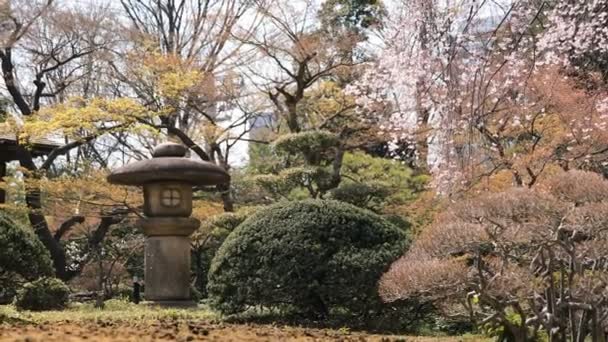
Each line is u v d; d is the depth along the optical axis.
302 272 7.62
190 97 15.52
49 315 7.61
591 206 5.22
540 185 7.94
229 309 7.87
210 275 8.12
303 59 15.89
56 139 17.30
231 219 13.02
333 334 6.47
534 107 10.23
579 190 5.40
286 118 16.39
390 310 7.64
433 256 5.77
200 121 17.39
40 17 17.16
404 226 12.08
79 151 20.03
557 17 9.41
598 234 5.39
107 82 20.83
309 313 7.84
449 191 9.63
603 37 9.74
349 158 14.82
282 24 16.91
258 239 7.86
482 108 9.38
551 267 5.52
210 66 17.09
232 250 7.93
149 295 9.53
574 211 5.27
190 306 9.43
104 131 13.59
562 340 5.56
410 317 7.69
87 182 13.24
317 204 7.99
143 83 15.18
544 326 5.62
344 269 7.55
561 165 10.03
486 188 9.28
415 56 10.09
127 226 16.75
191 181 9.72
